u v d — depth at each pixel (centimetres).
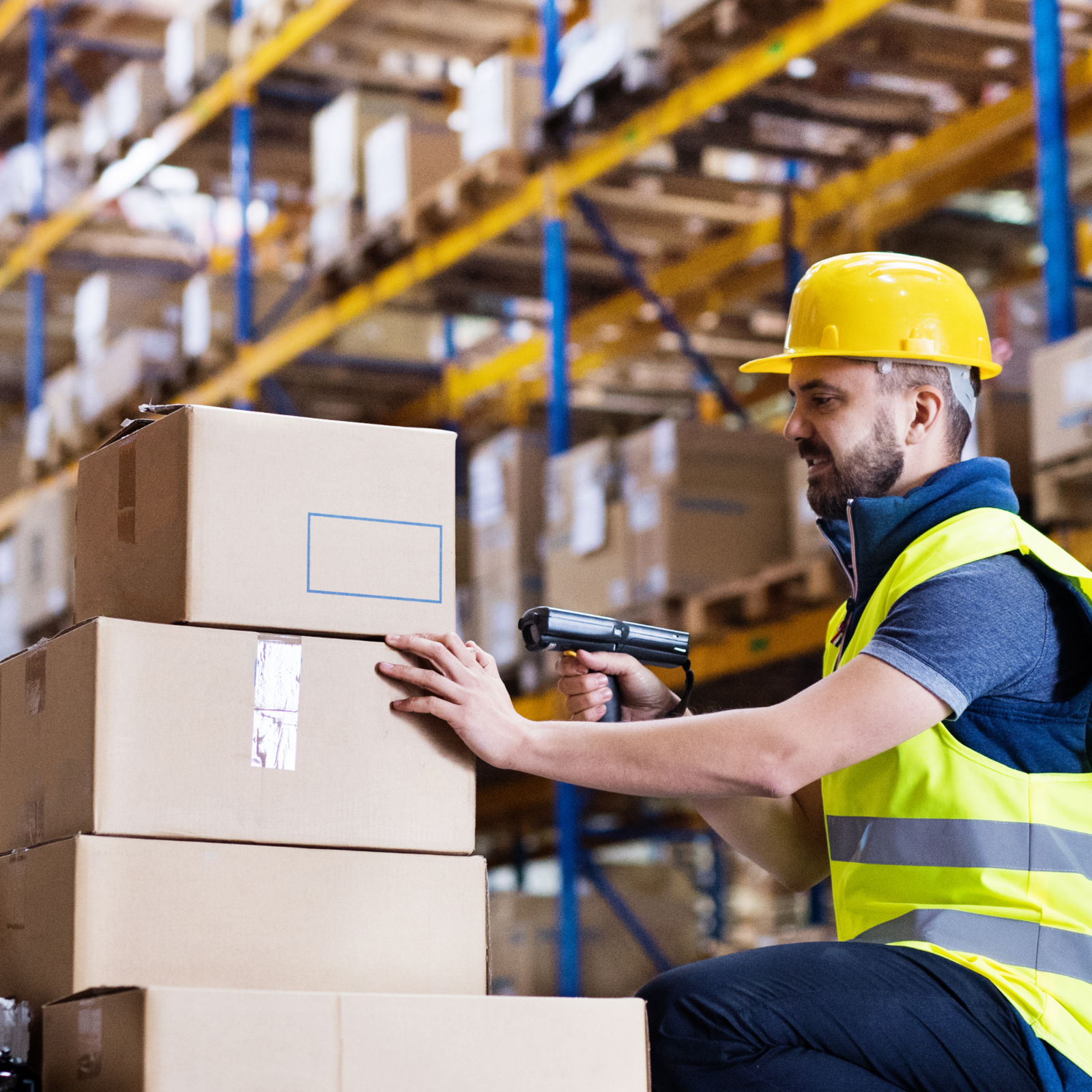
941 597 221
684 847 1066
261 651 209
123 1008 186
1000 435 577
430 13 938
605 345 962
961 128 698
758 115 723
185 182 1151
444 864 218
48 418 1149
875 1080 216
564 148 756
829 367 244
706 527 668
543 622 247
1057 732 228
